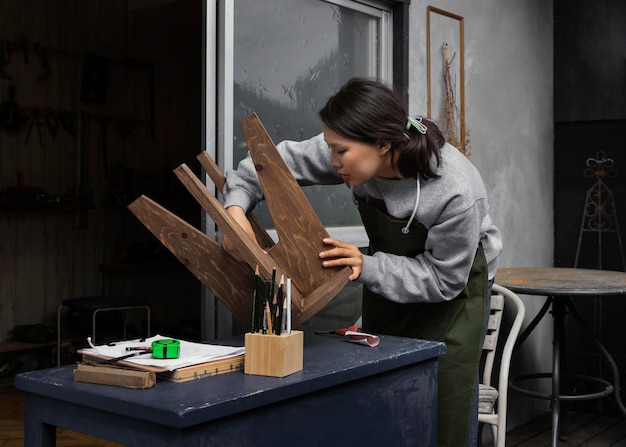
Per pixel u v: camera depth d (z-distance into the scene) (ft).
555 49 16.12
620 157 15.67
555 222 16.26
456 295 7.27
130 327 19.26
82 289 19.76
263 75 9.70
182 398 4.90
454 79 12.96
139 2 20.11
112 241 20.33
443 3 12.69
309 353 6.39
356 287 11.14
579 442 13.93
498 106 14.34
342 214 10.98
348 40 11.04
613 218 15.79
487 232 7.80
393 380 6.41
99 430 5.11
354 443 6.02
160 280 21.33
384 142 6.41
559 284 11.89
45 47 18.76
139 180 20.51
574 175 16.08
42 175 18.93
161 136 21.38
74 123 19.52
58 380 5.40
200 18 21.31
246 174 7.32
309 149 7.59
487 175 14.06
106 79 20.01
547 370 15.90
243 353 5.84
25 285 18.69
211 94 9.14
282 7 9.95
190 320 20.63
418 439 6.73
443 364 7.48
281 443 5.39
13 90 18.29
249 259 6.03
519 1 14.97
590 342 15.80
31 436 5.51
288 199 6.43
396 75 11.66
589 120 15.84
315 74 10.48
